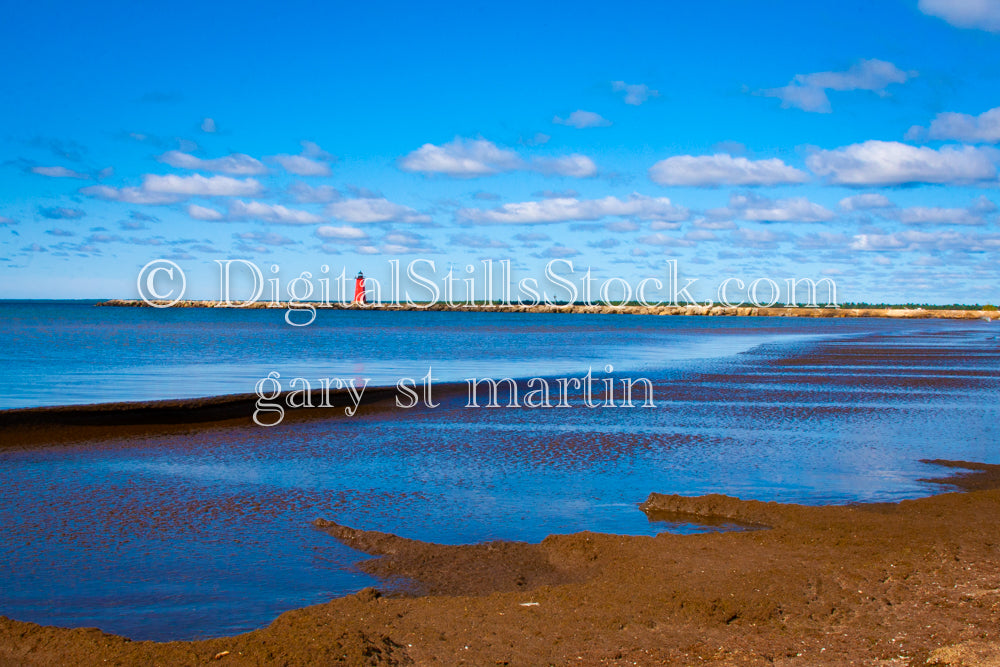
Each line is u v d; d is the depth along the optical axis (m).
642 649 6.38
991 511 10.83
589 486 13.02
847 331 92.31
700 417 20.72
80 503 11.69
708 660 6.16
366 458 15.20
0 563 9.10
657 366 37.75
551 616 7.05
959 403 24.06
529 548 9.60
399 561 9.18
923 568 8.27
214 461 14.80
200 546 9.77
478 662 6.14
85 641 6.43
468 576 8.68
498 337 72.19
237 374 33.25
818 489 12.90
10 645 6.43
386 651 6.29
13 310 156.00
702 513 11.34
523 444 16.72
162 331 78.31
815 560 8.61
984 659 5.74
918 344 60.41
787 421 20.12
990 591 7.52
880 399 24.91
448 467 14.44
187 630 7.38
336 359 42.44
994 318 171.00
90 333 71.75
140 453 15.45
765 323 130.75
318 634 6.53
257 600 8.09
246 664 6.00
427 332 83.69
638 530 10.62
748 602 7.26
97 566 9.05
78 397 25.05
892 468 14.47
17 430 17.06
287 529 10.48
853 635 6.57
